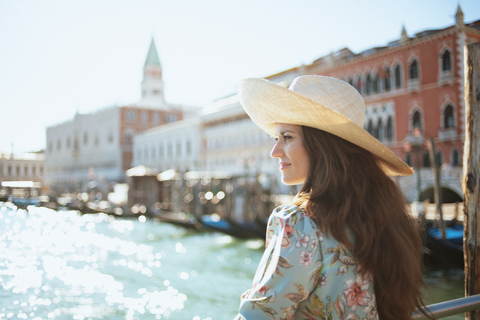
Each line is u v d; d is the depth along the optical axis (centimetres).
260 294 120
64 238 1512
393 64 3014
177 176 3488
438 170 1497
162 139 5591
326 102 148
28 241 962
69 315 659
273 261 121
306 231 122
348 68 3300
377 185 141
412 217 149
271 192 2762
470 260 331
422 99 2844
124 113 6069
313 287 121
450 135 2666
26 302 674
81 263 1145
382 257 129
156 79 7506
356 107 153
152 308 834
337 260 121
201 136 5050
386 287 128
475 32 2580
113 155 5816
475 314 269
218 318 829
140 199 4184
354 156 143
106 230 2377
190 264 1458
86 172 4528
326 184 135
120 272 1156
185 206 3366
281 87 136
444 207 2302
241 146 4369
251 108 157
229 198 2927
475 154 328
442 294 1027
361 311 122
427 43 2786
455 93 2656
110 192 5050
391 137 3058
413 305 133
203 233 2445
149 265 1362
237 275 1289
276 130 153
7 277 766
